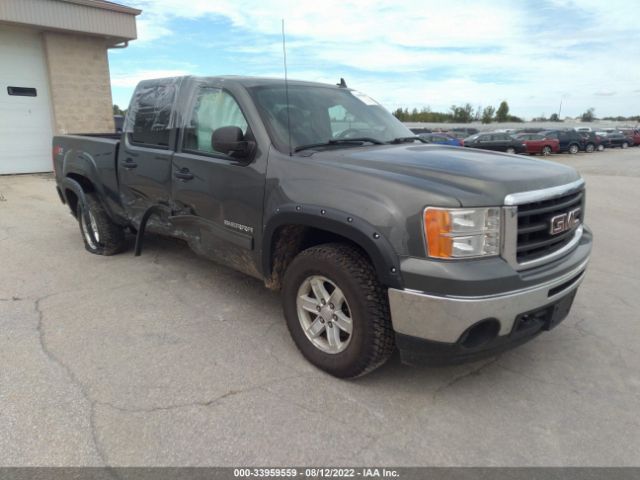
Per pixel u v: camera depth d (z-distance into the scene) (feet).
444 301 8.39
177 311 13.58
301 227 11.09
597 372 10.98
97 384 9.90
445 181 8.98
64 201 20.86
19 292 14.76
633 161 90.02
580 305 14.87
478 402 9.72
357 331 9.52
